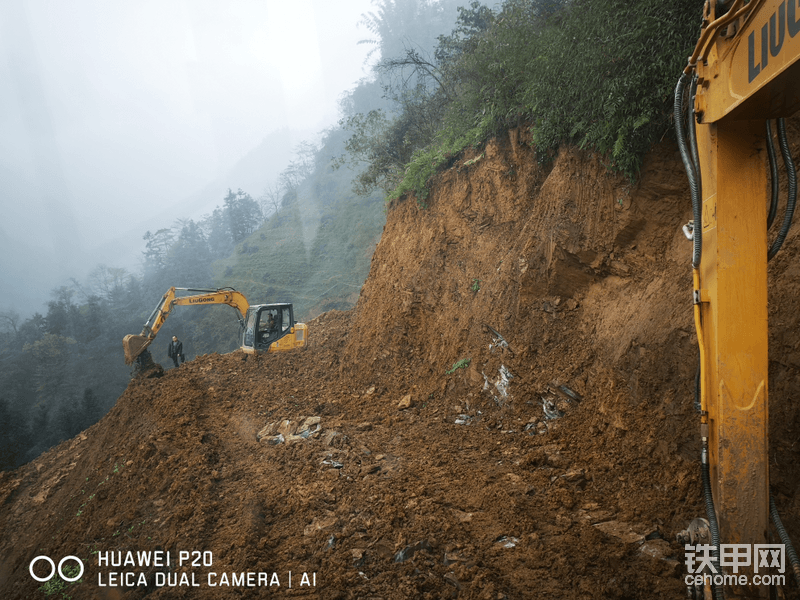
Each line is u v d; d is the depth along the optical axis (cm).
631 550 416
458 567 427
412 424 866
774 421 427
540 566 417
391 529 504
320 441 797
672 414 533
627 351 626
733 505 307
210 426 931
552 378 737
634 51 585
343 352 1330
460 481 599
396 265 1230
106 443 916
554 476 574
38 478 638
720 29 289
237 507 584
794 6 227
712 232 316
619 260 695
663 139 609
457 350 961
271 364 1388
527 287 819
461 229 1049
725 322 310
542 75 764
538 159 859
